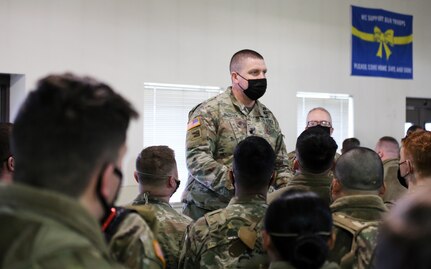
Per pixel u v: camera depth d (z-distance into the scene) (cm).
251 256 180
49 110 84
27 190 80
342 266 166
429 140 209
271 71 579
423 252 62
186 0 523
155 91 517
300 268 127
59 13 457
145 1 500
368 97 657
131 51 493
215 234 183
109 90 94
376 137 664
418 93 700
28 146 83
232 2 551
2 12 433
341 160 182
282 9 586
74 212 81
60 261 73
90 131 85
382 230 71
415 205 66
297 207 131
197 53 529
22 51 441
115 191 97
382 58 666
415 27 698
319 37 615
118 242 125
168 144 525
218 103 278
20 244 75
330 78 624
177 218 226
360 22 646
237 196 189
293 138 593
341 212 174
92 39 472
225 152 273
